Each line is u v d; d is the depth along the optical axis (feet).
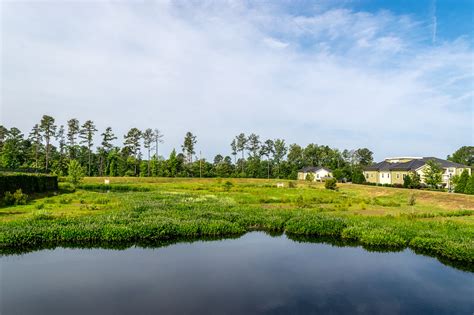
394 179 224.53
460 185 146.30
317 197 127.85
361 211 95.86
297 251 59.21
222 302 38.42
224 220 74.43
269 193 145.28
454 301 39.47
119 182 203.31
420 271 49.60
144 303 37.73
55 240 59.82
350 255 57.16
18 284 42.70
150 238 63.72
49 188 137.90
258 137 371.97
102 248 59.41
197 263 51.96
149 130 337.93
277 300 39.22
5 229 59.11
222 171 311.47
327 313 36.09
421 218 82.99
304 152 377.09
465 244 55.01
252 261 53.31
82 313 35.17
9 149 268.41
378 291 42.32
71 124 306.96
